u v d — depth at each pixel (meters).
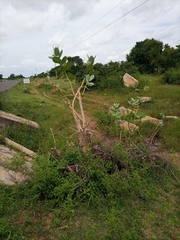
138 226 3.03
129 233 2.80
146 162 4.50
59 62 4.25
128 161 4.23
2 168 4.24
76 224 3.12
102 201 3.49
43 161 3.91
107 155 4.25
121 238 2.81
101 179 3.71
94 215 3.26
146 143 5.28
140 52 31.64
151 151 4.79
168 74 18.84
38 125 7.43
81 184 3.62
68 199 3.35
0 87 21.75
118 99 12.98
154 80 20.80
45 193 3.62
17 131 6.68
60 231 3.00
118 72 18.34
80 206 3.45
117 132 6.50
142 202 3.55
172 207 3.47
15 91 18.19
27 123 7.17
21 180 4.02
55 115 8.90
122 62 20.09
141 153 4.56
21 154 4.32
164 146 5.82
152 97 12.62
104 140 6.06
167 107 9.89
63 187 3.46
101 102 12.63
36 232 2.98
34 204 3.50
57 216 3.22
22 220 3.19
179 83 17.86
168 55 30.86
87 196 3.54
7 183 3.94
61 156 4.24
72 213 3.25
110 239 2.80
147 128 6.83
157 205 3.51
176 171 4.50
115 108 4.97
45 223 3.12
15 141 6.14
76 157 4.00
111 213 3.08
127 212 3.33
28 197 3.62
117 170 4.05
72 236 2.91
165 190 3.92
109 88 16.06
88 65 4.43
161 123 5.87
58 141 5.20
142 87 15.77
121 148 4.39
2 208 3.31
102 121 7.67
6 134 6.38
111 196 3.50
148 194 3.64
